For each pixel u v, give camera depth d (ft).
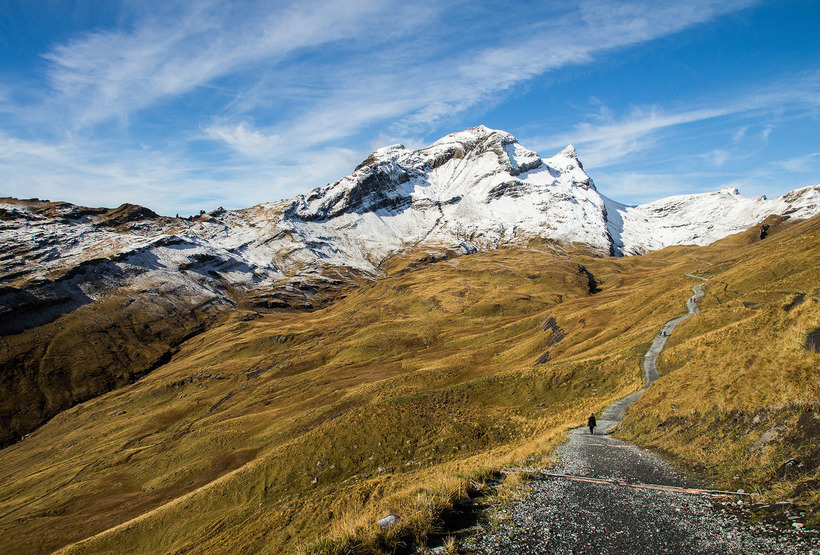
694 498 48.67
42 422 607.78
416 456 172.04
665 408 94.12
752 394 67.31
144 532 195.42
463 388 226.79
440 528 45.68
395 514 48.06
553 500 53.26
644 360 173.47
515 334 434.30
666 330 206.28
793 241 278.46
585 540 40.68
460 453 164.45
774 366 67.67
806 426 51.90
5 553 237.66
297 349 625.82
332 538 43.37
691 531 40.06
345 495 138.21
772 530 37.17
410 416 202.80
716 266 406.21
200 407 483.10
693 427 77.00
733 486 50.14
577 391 188.14
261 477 197.16
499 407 203.41
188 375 598.34
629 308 317.42
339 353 531.91
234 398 472.03
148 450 363.56
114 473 332.60
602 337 267.18
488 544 41.37
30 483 362.33
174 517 197.26
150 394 581.12
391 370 398.42
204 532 174.50
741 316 167.84
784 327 78.74
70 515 271.90
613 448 87.20
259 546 129.59
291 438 276.62
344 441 197.57
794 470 45.75
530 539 41.75
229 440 315.99
